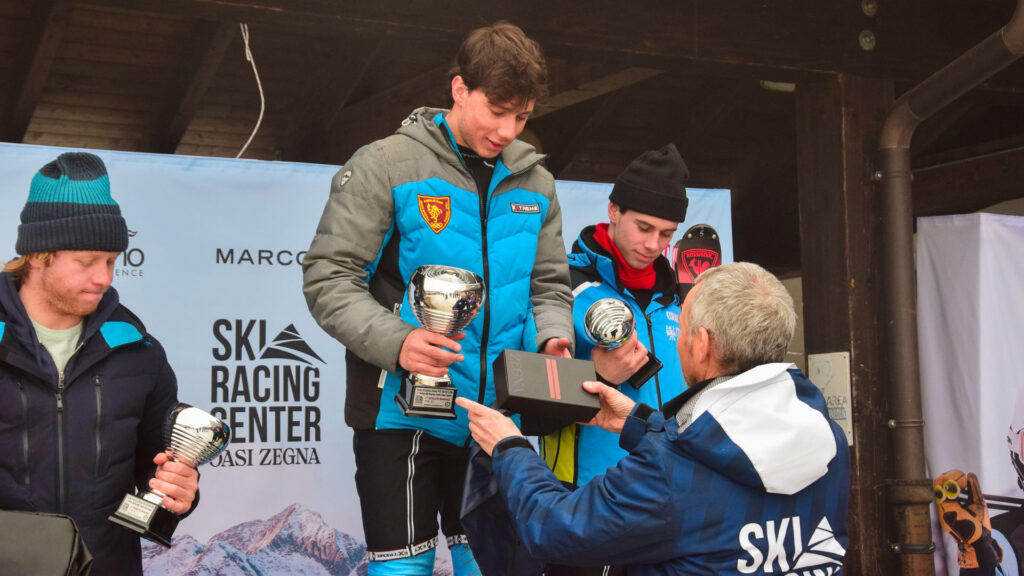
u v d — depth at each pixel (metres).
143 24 5.15
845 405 4.17
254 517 3.33
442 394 2.03
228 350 3.37
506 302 2.25
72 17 5.04
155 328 3.29
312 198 3.53
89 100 5.75
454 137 2.22
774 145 7.07
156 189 3.33
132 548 2.00
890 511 4.14
